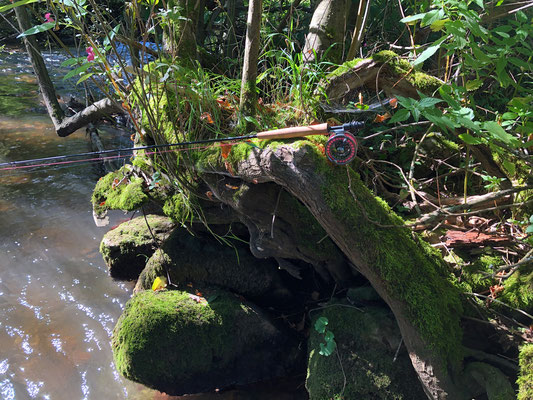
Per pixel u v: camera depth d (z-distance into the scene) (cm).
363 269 231
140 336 289
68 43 999
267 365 301
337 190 216
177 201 313
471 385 226
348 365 254
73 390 297
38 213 471
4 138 618
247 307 306
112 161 542
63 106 692
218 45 488
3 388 295
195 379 294
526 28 215
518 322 237
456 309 238
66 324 345
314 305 315
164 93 277
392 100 243
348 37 377
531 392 208
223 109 267
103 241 375
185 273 328
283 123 249
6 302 361
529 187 222
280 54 296
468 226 278
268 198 258
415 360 229
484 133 199
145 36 238
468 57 205
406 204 296
